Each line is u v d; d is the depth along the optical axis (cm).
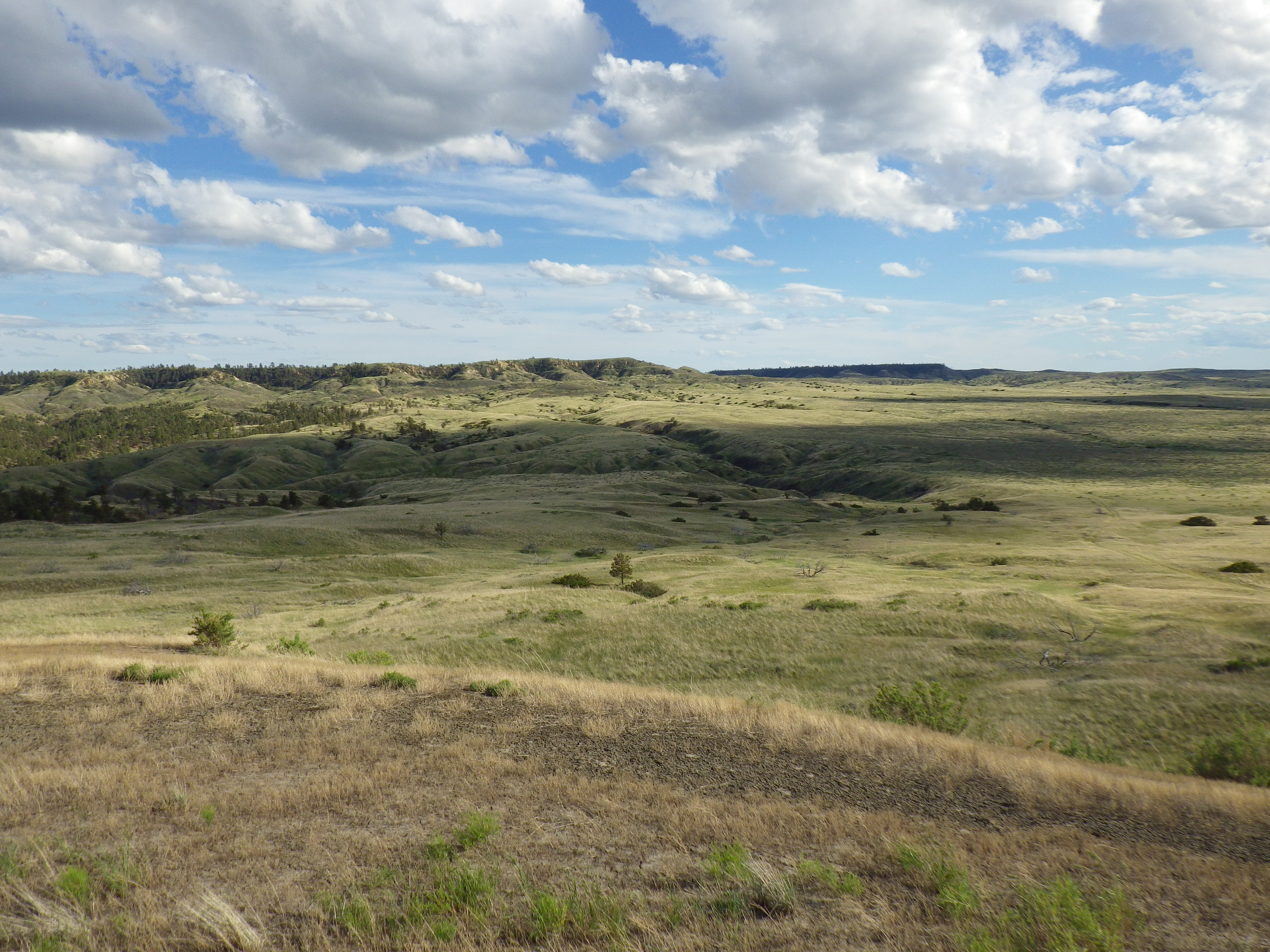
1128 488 14225
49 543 7162
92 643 2673
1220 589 4969
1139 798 1159
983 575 5800
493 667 3052
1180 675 2780
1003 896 773
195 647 2689
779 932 680
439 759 1227
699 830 953
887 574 5838
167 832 906
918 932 685
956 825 1021
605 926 680
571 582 5428
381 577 6419
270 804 1007
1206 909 761
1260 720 2267
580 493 13862
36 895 718
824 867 825
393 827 944
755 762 1290
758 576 5591
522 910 720
